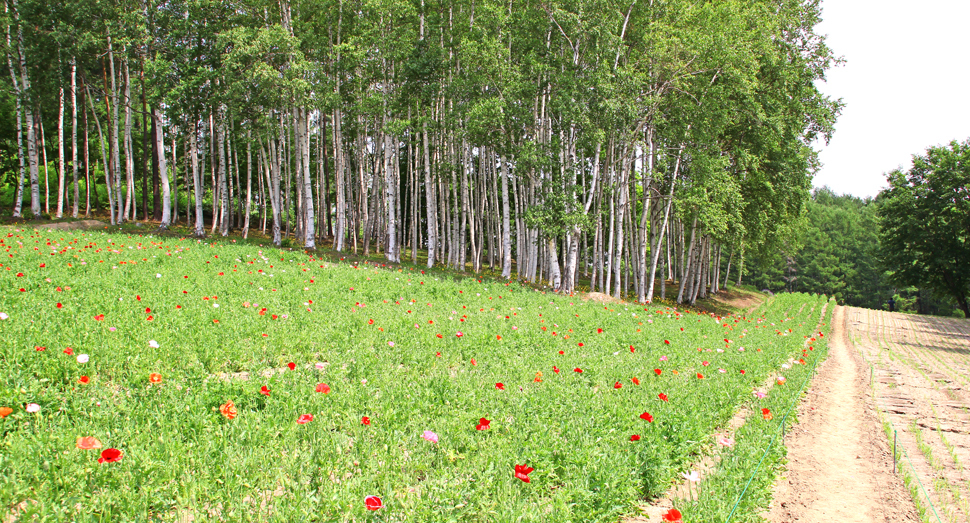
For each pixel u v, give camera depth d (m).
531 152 24.34
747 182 30.69
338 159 30.62
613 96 23.47
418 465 4.33
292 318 9.64
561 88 23.72
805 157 30.55
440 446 4.73
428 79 27.16
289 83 25.52
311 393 5.70
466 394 6.17
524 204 32.72
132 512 3.23
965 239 39.53
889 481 5.61
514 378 7.39
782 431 6.69
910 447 6.93
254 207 47.75
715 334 15.09
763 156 29.81
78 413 4.52
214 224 34.09
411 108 29.42
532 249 31.05
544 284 30.33
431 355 8.10
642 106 25.08
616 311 17.77
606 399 6.58
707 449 5.76
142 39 26.42
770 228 35.16
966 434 7.74
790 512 4.73
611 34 23.36
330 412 5.25
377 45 26.92
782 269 90.31
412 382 6.59
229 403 4.59
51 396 4.70
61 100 30.41
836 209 97.81
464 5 28.56
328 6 28.58
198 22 27.89
